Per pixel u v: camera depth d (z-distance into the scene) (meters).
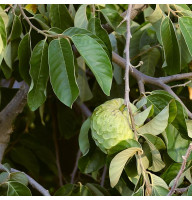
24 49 1.56
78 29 1.51
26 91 1.78
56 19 1.66
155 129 1.42
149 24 1.84
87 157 1.57
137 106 1.49
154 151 1.45
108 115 1.43
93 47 1.44
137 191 1.38
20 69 1.58
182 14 1.58
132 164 1.47
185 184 1.56
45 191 1.53
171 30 1.58
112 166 1.39
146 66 1.82
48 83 1.74
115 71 1.80
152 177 1.41
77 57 1.74
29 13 1.64
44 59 1.50
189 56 1.70
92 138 1.55
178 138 1.50
